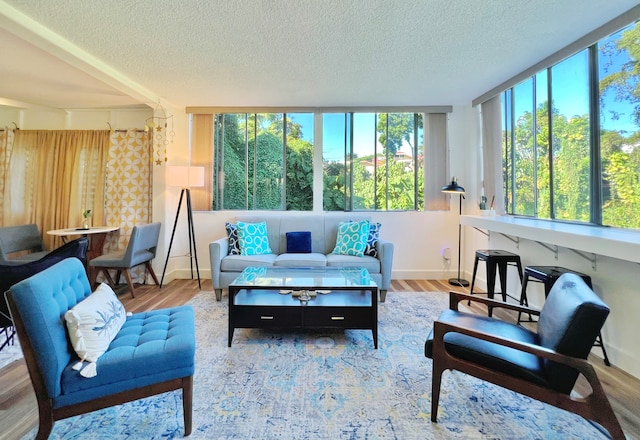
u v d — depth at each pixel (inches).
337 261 127.7
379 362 80.3
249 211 164.4
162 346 56.2
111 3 72.7
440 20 80.4
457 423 58.2
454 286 149.0
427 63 106.6
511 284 124.5
